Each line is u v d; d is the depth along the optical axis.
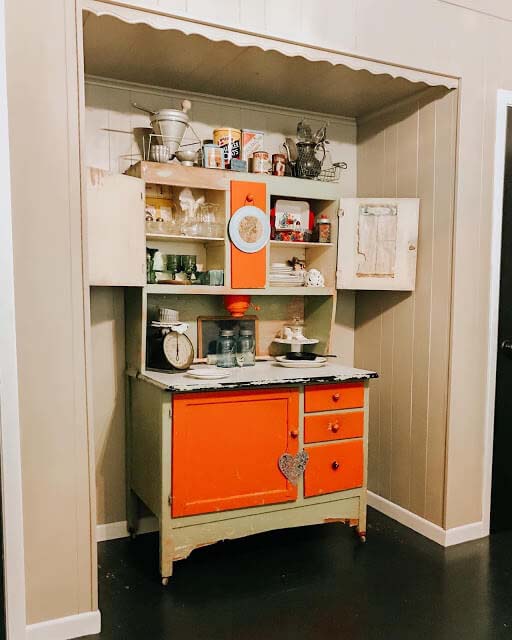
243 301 2.77
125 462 2.75
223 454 2.34
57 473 1.93
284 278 2.86
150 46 2.25
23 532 1.89
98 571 2.42
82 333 1.95
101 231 2.21
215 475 2.33
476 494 2.77
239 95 2.83
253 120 2.95
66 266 1.92
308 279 2.90
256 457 2.40
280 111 3.01
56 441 1.93
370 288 2.86
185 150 2.71
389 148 2.99
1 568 1.86
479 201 2.67
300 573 2.42
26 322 1.87
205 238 2.62
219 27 2.11
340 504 2.61
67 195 1.91
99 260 2.21
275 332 3.04
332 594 2.25
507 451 2.84
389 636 1.99
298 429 2.48
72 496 1.96
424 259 2.79
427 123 2.75
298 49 2.26
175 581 2.34
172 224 2.57
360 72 2.49
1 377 1.81
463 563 2.52
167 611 2.13
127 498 2.74
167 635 1.98
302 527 2.91
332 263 2.93
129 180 2.33
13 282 1.82
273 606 2.17
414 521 2.85
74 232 1.92
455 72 2.57
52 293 1.90
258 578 2.38
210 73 2.54
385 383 3.05
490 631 2.02
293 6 2.23
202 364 2.81
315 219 3.05
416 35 2.48
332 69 2.47
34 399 1.89
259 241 2.68
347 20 2.33
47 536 1.93
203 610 2.13
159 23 2.02
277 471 2.45
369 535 2.80
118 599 2.20
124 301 2.71
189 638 1.97
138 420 2.58
